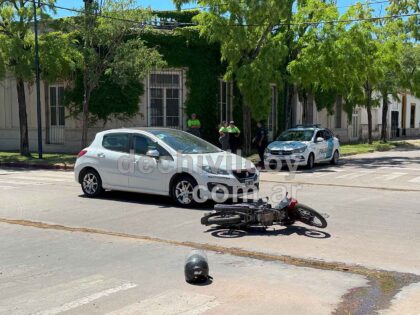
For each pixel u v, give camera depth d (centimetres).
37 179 1630
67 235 835
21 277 614
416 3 2589
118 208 1073
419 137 5303
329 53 2172
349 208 1062
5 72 2255
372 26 2308
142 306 514
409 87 3459
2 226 907
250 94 2186
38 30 2434
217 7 2172
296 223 913
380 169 1925
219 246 759
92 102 2630
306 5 2297
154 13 2662
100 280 599
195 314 493
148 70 2292
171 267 652
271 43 2186
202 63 2738
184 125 2748
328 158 2092
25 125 2441
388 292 560
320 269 643
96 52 2327
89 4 2216
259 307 512
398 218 956
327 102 3778
